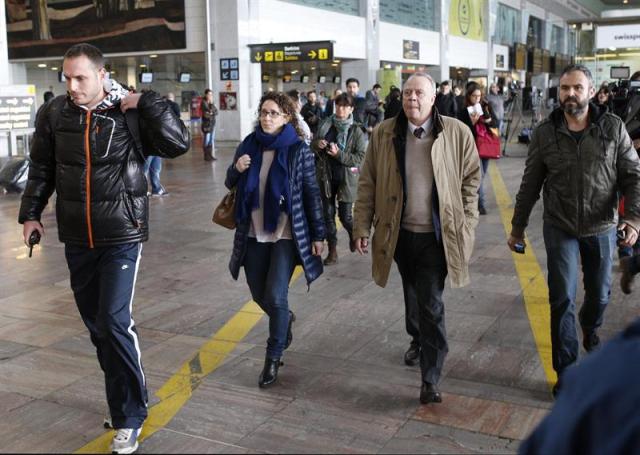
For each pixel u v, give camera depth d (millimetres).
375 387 4254
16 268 7363
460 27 41438
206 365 4656
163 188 12852
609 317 5492
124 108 3518
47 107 3674
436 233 3928
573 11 64562
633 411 1017
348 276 6820
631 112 6176
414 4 36531
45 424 3816
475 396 4102
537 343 4938
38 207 3779
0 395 4191
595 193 4027
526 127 25766
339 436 3641
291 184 4250
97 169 3486
